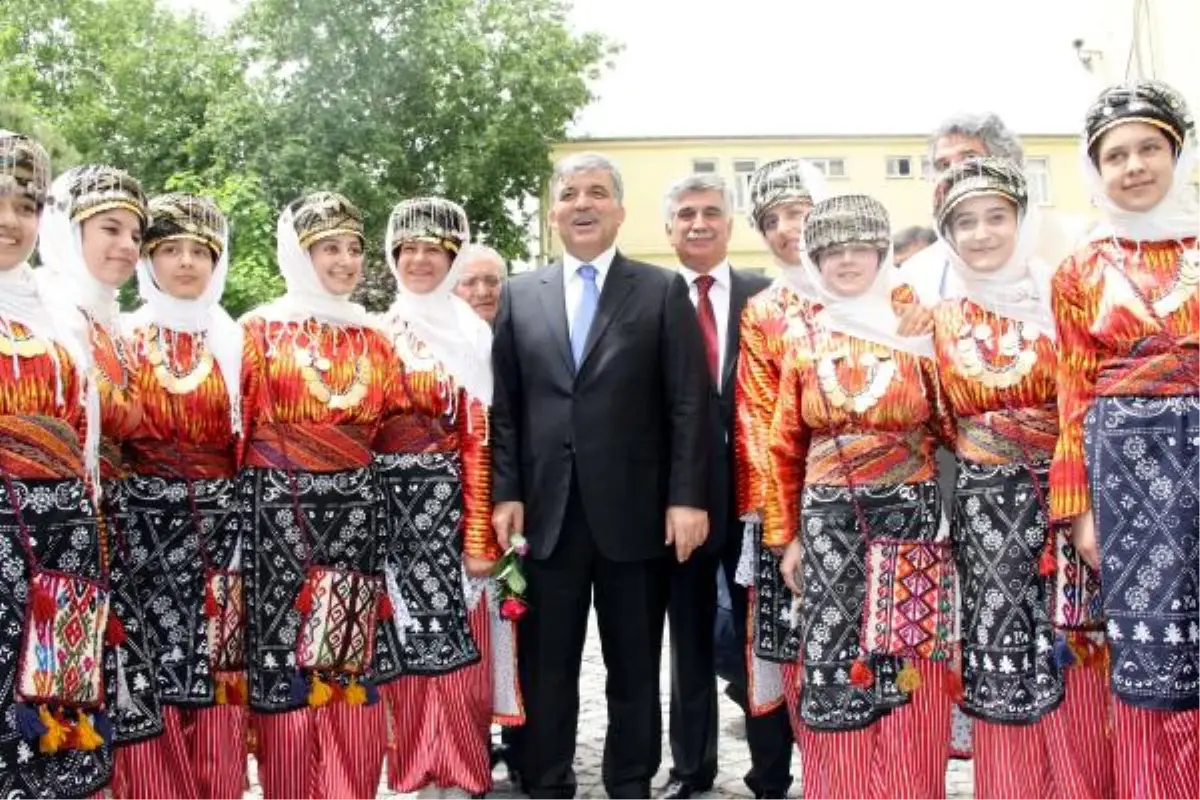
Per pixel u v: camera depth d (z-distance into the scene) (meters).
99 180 3.27
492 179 23.14
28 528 2.84
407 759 3.97
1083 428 3.10
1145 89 3.02
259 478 3.56
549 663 4.02
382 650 3.83
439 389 3.92
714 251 4.44
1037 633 3.20
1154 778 3.04
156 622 3.40
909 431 3.41
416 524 3.90
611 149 25.34
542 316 4.10
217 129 22.00
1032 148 24.81
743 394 3.98
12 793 2.80
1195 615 2.92
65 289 3.25
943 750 3.42
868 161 25.88
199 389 3.46
